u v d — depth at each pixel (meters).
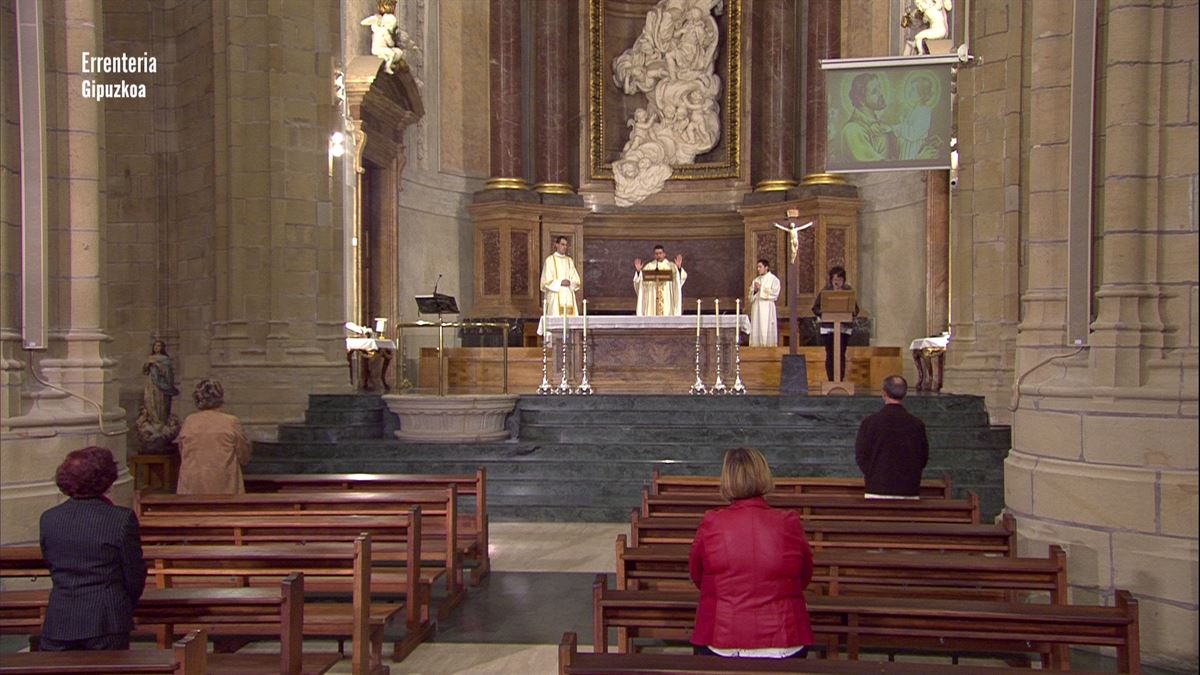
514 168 21.22
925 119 10.97
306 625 5.63
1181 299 6.84
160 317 14.21
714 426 12.84
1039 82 7.76
